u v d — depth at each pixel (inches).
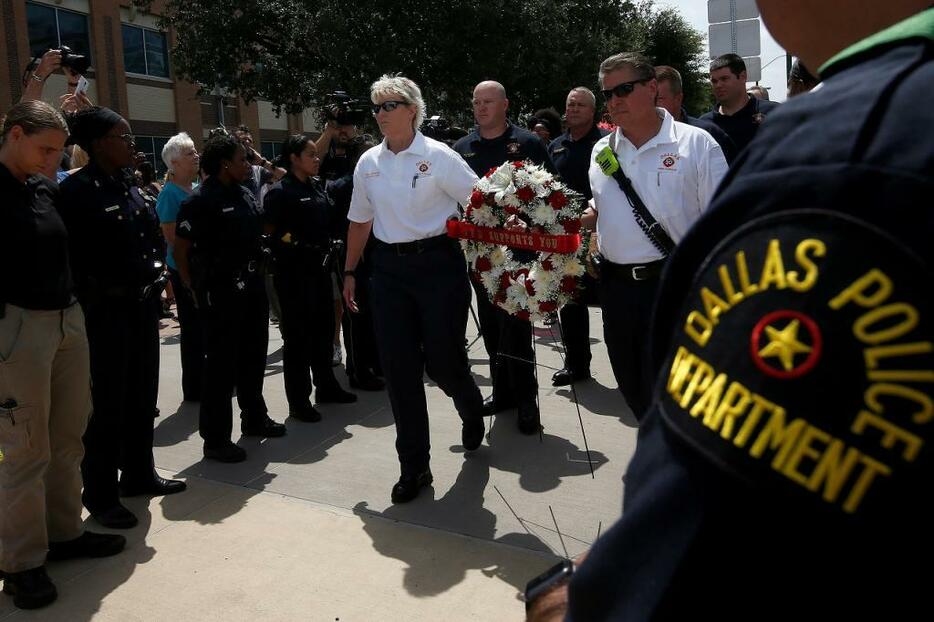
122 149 132.2
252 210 168.2
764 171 22.8
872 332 19.4
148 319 142.2
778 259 21.0
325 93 674.2
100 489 134.7
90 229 128.6
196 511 141.4
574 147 206.7
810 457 19.7
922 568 19.2
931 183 19.6
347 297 156.8
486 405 190.5
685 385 22.6
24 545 110.8
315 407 204.1
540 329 277.6
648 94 119.0
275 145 1085.1
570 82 751.7
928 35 22.0
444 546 125.8
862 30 24.5
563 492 144.6
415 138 143.9
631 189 121.6
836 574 19.7
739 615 20.6
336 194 220.7
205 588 114.9
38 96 159.3
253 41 768.3
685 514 21.6
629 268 123.6
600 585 23.4
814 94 23.6
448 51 677.9
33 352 108.6
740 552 20.5
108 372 133.0
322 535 130.9
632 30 892.6
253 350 178.1
